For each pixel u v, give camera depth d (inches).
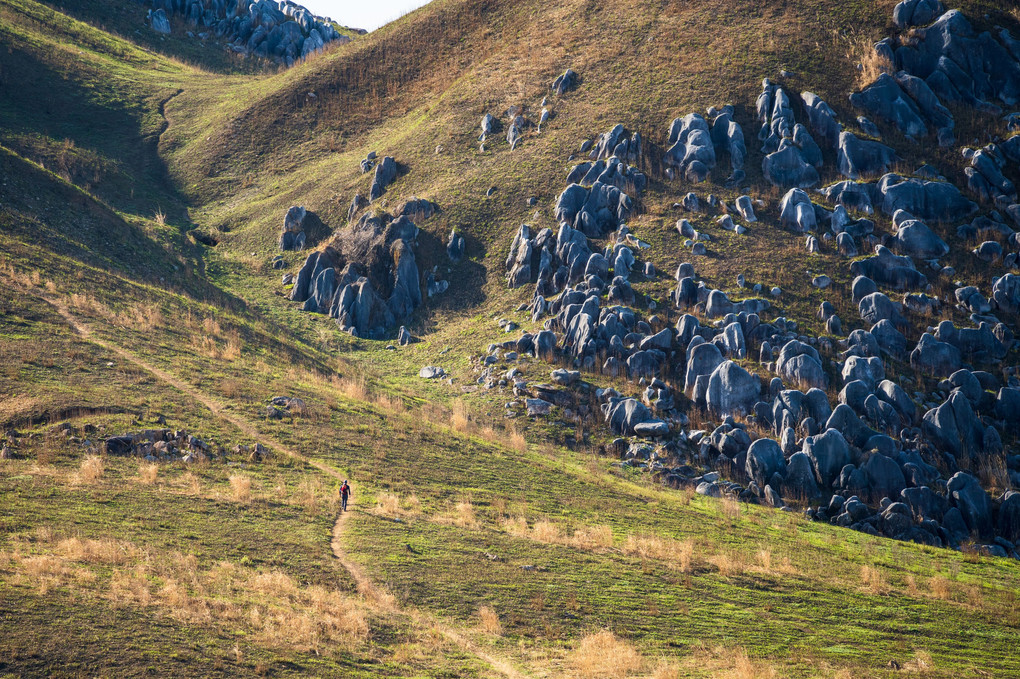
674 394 1925.4
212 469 1274.6
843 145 2529.5
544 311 2298.2
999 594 1241.4
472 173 2908.5
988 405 1831.9
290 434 1501.0
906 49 2758.4
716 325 2063.2
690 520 1459.2
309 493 1257.4
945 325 1989.4
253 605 840.9
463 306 2507.4
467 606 979.9
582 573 1139.3
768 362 1955.0
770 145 2620.6
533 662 848.9
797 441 1731.1
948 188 2357.3
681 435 1818.4
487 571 1092.5
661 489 1647.4
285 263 2810.0
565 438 1852.9
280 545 1044.5
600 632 951.6
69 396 1348.4
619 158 2672.2
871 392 1823.3
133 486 1128.2
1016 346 1979.6
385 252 2625.5
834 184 2447.1
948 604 1182.3
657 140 2723.9
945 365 1927.9
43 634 684.1
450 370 2209.6
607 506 1477.6
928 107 2620.6
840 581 1238.9
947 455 1705.2
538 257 2497.5
